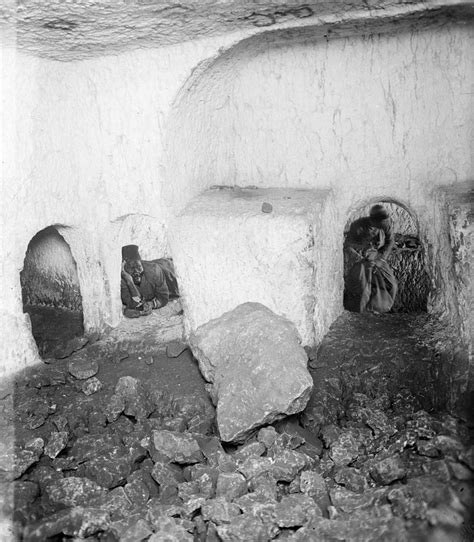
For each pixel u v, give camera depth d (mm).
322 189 2949
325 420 2619
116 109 2836
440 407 2592
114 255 3049
